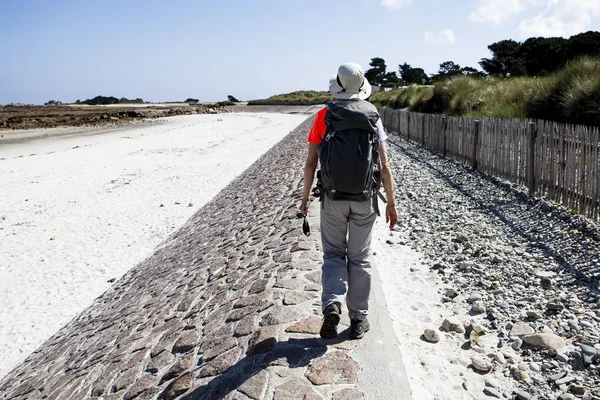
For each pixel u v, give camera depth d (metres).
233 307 4.25
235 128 50.47
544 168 7.36
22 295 9.17
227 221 10.07
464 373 3.31
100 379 4.36
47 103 135.00
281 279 4.36
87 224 13.68
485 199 8.06
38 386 5.52
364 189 2.81
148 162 25.48
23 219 14.44
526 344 3.56
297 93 114.56
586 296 4.17
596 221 5.96
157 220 13.86
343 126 2.78
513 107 13.66
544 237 5.78
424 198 8.63
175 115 89.44
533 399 2.97
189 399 2.98
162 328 4.98
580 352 3.34
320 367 2.80
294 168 12.96
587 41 27.28
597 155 6.00
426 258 5.61
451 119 12.59
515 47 36.38
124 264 10.55
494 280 4.76
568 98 11.21
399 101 30.75
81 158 28.02
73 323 7.75
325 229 3.07
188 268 7.61
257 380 2.78
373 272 4.73
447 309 4.30
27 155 30.48
